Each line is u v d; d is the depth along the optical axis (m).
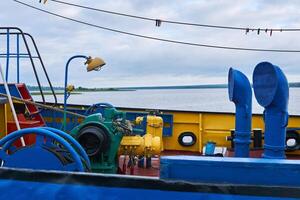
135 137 5.11
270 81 3.18
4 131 5.37
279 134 3.20
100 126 4.46
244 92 3.81
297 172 2.20
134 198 2.30
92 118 4.62
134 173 5.79
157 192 2.28
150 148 5.03
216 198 2.21
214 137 8.11
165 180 2.28
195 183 2.24
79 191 2.37
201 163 2.30
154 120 6.59
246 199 2.19
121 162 5.96
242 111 3.84
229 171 2.27
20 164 3.41
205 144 8.02
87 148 4.41
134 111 8.70
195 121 8.23
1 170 2.49
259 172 2.24
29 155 3.40
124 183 2.32
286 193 2.16
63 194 2.39
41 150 3.39
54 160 3.36
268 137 3.25
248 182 2.25
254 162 2.25
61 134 3.64
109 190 2.33
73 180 2.39
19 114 6.11
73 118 8.04
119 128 4.69
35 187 2.43
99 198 2.34
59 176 2.41
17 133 3.40
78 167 3.32
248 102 3.84
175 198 2.25
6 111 5.55
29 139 4.94
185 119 8.27
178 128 8.27
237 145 3.86
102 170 4.42
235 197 2.20
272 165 2.22
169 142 8.27
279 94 3.12
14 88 6.20
